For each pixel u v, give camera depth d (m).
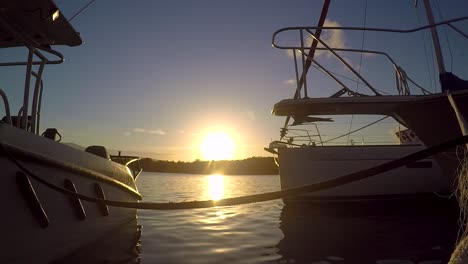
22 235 4.05
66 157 5.29
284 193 1.92
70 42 5.88
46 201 4.58
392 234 7.57
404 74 8.04
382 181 12.42
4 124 4.07
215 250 6.05
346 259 5.48
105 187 6.79
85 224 5.73
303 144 13.61
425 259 5.50
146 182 34.62
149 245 6.39
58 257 4.87
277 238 7.15
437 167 12.52
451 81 6.34
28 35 5.13
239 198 2.13
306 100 7.15
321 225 8.84
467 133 1.66
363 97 6.81
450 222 9.20
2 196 3.78
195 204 2.35
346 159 12.54
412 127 7.02
